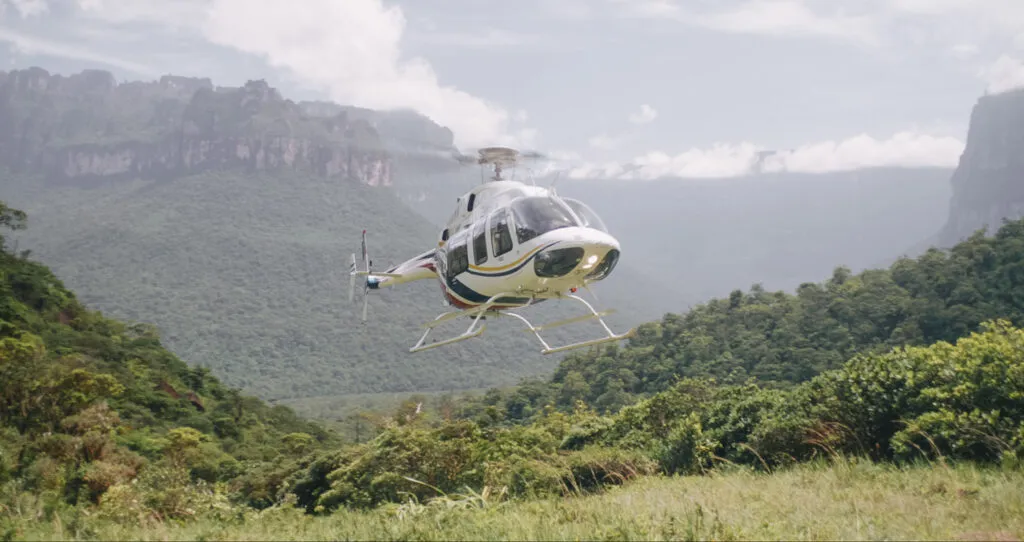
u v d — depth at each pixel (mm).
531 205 15367
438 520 9547
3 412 41656
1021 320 100375
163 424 71500
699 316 127062
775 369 102812
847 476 11883
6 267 88375
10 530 11984
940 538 7871
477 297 16719
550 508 10578
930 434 12688
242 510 15227
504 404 119250
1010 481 10289
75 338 81125
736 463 15930
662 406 20844
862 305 111375
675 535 8148
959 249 119562
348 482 25828
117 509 14430
